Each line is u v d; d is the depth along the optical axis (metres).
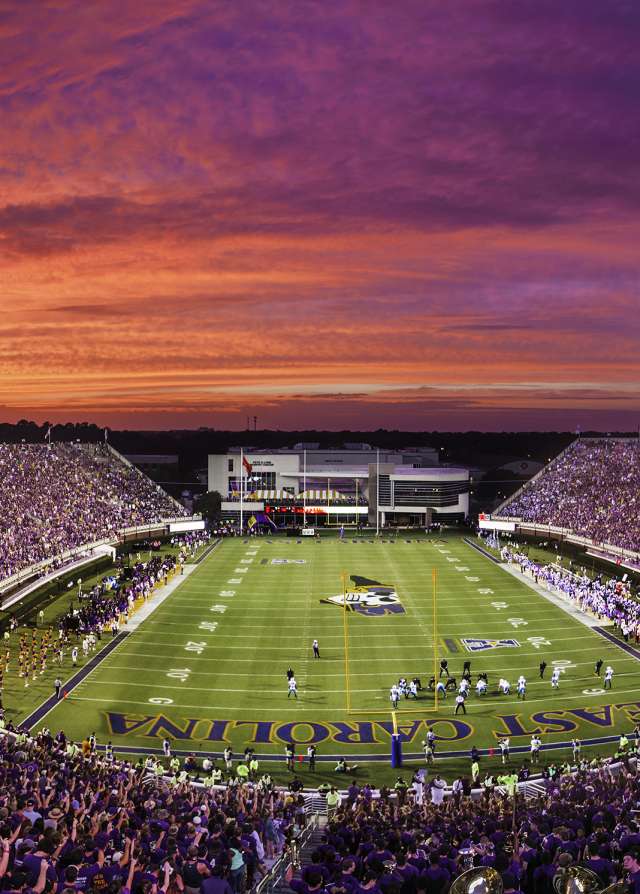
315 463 155.62
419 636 67.06
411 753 45.31
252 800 32.59
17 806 20.88
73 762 35.41
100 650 63.47
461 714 50.72
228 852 18.70
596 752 44.94
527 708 51.53
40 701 52.41
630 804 25.75
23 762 32.62
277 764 43.88
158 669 58.94
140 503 126.94
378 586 83.31
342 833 22.44
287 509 143.50
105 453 142.38
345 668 58.97
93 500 119.44
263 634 68.00
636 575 90.88
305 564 99.81
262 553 108.38
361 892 14.50
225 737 47.31
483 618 72.50
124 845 18.20
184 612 75.44
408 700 53.09
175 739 46.91
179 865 17.22
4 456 122.31
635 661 60.12
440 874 15.68
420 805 30.97
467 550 110.44
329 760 44.50
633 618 68.12
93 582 88.38
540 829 21.33
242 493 140.12
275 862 26.41
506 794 34.75
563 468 140.62
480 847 19.62
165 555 106.50
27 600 76.50
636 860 14.78
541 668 56.66
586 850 16.84
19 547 89.88
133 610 76.06
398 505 138.75
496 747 45.91
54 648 63.72
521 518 127.31
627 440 143.25
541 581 88.06
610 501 121.19
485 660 60.78
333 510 142.50
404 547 113.25
